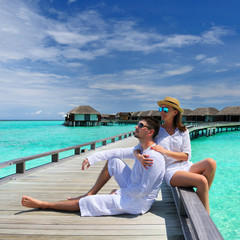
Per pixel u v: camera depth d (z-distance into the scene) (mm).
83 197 2855
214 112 60125
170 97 2645
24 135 31344
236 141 23891
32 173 5277
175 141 2588
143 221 2537
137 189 2488
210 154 14656
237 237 4059
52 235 2229
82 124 60188
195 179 2320
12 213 2779
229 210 5316
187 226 2289
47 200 3406
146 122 2410
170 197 3531
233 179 8109
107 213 2627
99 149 10242
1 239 2156
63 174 5238
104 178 2873
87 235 2232
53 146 19281
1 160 12938
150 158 2371
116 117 83062
